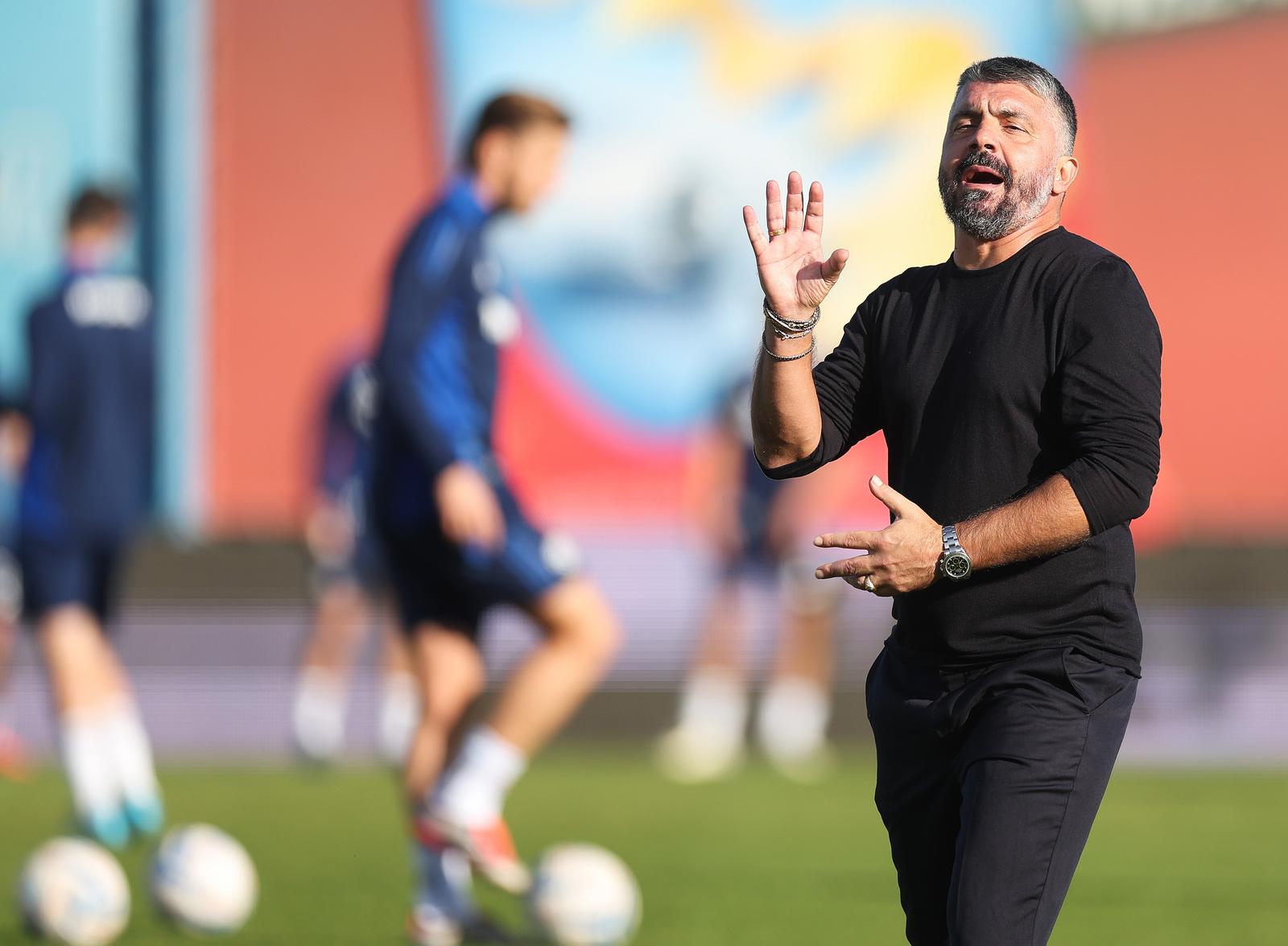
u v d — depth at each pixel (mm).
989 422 12203
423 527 20984
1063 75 49031
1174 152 48969
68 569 29141
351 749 45875
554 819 32625
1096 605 12188
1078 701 12023
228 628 46844
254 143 49031
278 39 49125
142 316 30172
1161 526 48625
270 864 26625
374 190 49219
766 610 47156
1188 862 27969
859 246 49000
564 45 48906
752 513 47031
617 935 20172
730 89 48875
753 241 12820
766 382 12812
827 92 48906
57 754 45188
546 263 48594
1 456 36406
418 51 49188
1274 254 48844
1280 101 48719
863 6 49000
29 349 29422
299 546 47250
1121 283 12109
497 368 21172
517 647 47469
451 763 21203
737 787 38250
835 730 47000
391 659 40875
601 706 47594
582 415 48562
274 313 48875
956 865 11633
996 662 12289
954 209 12547
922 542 11773
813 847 29141
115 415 29688
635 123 48812
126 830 29000
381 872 25906
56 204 48000
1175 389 48969
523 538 20750
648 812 33844
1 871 25859
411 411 20453
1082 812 11820
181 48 48750
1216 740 47031
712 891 24547
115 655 46750
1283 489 48781
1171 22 48875
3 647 43469
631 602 47969
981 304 12453
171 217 48625
